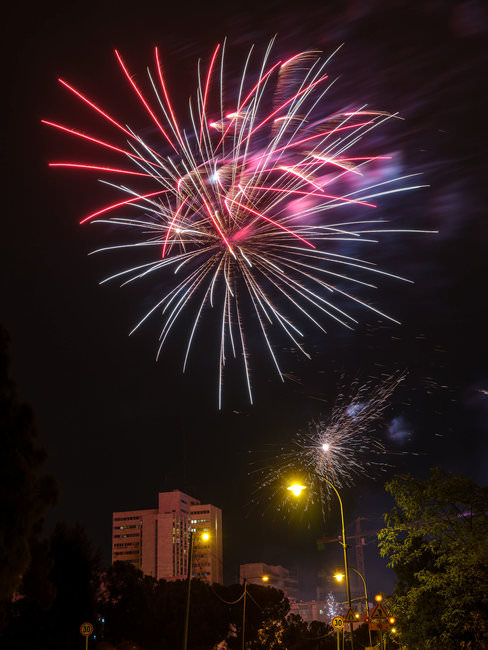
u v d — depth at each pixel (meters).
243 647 66.94
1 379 21.61
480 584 24.98
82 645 38.72
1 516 19.84
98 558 42.06
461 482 25.98
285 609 83.81
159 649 61.44
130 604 59.09
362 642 77.12
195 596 71.88
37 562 26.77
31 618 37.16
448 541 25.84
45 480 22.23
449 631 25.47
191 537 38.16
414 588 27.27
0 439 20.59
